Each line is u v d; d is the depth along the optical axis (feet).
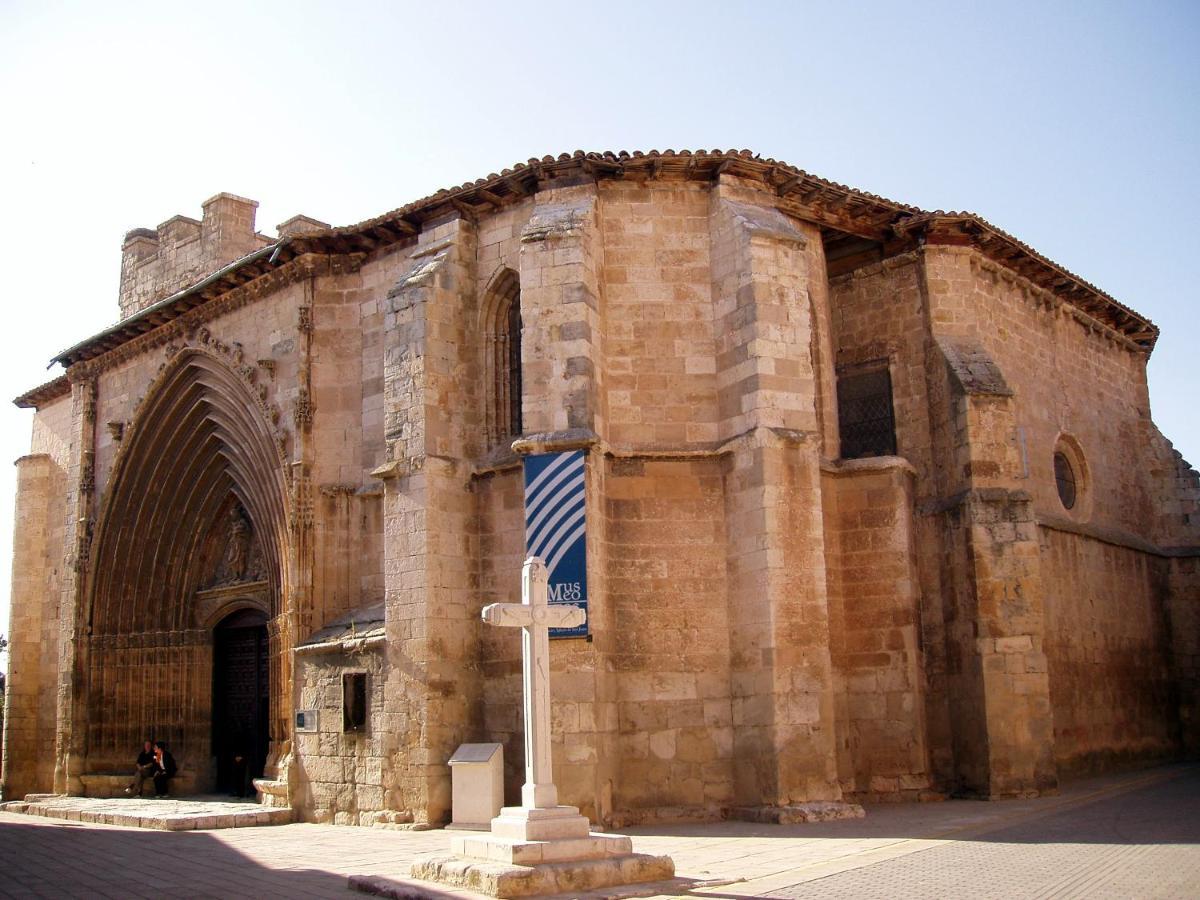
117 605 95.45
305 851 51.88
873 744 67.15
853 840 48.75
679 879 38.52
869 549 69.41
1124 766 81.82
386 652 65.10
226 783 90.53
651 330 66.39
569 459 60.80
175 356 88.84
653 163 66.74
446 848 52.34
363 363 76.38
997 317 79.41
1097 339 95.04
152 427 93.50
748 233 64.44
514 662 63.62
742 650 61.36
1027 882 36.01
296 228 91.91
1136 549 91.40
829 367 73.00
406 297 68.64
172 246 101.55
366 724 66.13
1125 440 96.89
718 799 60.59
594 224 65.92
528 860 37.47
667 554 63.31
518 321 70.28
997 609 67.26
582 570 59.41
